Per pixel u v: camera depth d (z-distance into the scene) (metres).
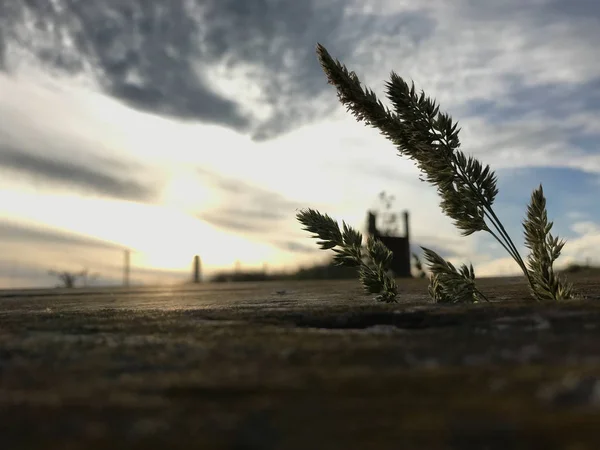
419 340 0.06
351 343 0.06
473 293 0.14
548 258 0.14
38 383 0.05
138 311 0.12
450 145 0.15
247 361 0.05
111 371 0.05
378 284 0.15
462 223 0.15
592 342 0.06
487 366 0.05
